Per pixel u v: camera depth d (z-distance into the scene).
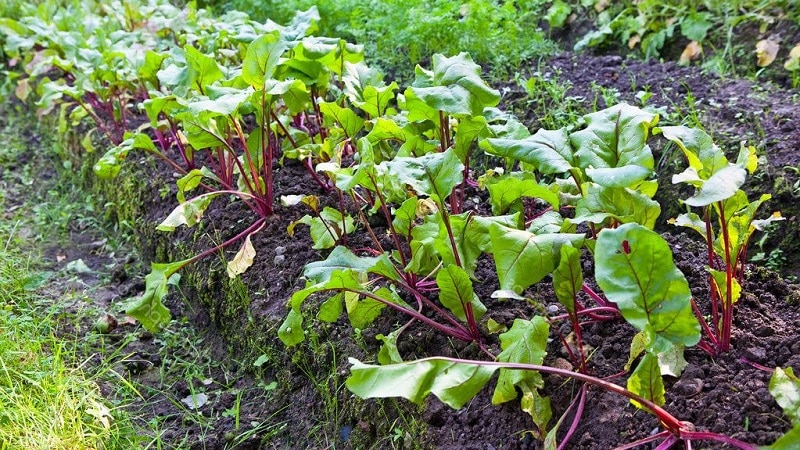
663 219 1.42
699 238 1.32
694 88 1.65
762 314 1.07
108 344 1.46
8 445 1.13
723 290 0.98
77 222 1.94
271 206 1.48
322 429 1.20
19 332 1.40
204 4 2.64
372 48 2.04
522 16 2.05
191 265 1.53
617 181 0.94
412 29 1.88
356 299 1.13
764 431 0.89
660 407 0.89
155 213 1.71
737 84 1.66
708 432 0.89
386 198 1.23
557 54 1.99
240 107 1.38
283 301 1.34
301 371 1.27
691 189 1.39
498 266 0.96
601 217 0.98
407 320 1.19
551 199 1.06
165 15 2.15
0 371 1.27
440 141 1.30
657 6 2.08
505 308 1.15
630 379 0.89
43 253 1.79
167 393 1.35
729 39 1.87
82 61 1.84
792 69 1.71
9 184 2.16
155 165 1.80
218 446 1.22
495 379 1.07
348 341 1.22
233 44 1.79
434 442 1.05
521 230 1.03
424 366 0.90
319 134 1.54
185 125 1.35
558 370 0.90
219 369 1.40
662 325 0.88
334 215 1.31
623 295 0.89
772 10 1.88
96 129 2.07
